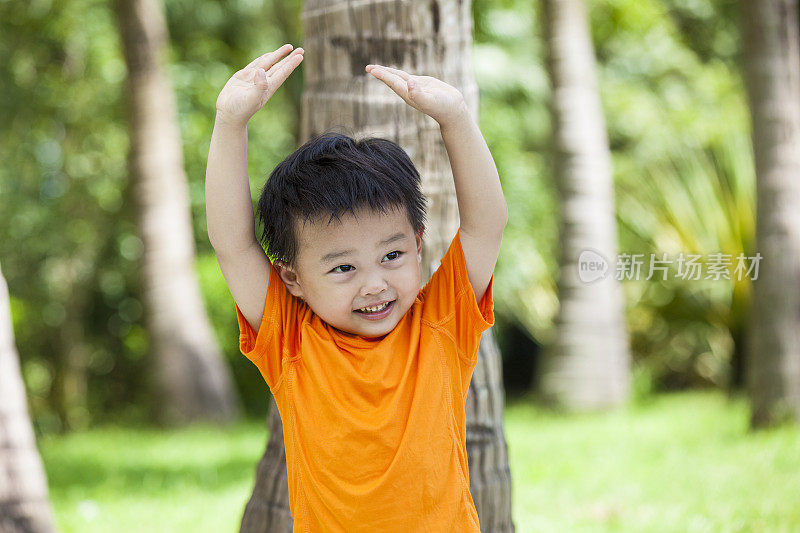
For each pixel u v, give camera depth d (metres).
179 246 24.56
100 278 31.30
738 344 26.08
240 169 5.08
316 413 4.96
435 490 4.85
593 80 22.61
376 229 4.85
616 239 25.67
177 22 30.09
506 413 23.12
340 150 4.99
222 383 24.92
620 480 13.53
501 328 31.16
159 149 24.39
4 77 29.17
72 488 15.11
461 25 7.29
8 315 9.48
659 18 29.78
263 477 7.73
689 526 10.75
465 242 5.23
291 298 5.32
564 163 22.39
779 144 16.42
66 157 29.91
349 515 4.80
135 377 32.34
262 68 4.95
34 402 31.12
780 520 10.63
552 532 10.98
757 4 16.39
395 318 5.03
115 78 29.22
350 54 7.18
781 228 16.41
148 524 12.28
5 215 29.27
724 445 15.40
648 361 27.66
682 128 27.53
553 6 22.28
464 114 5.01
